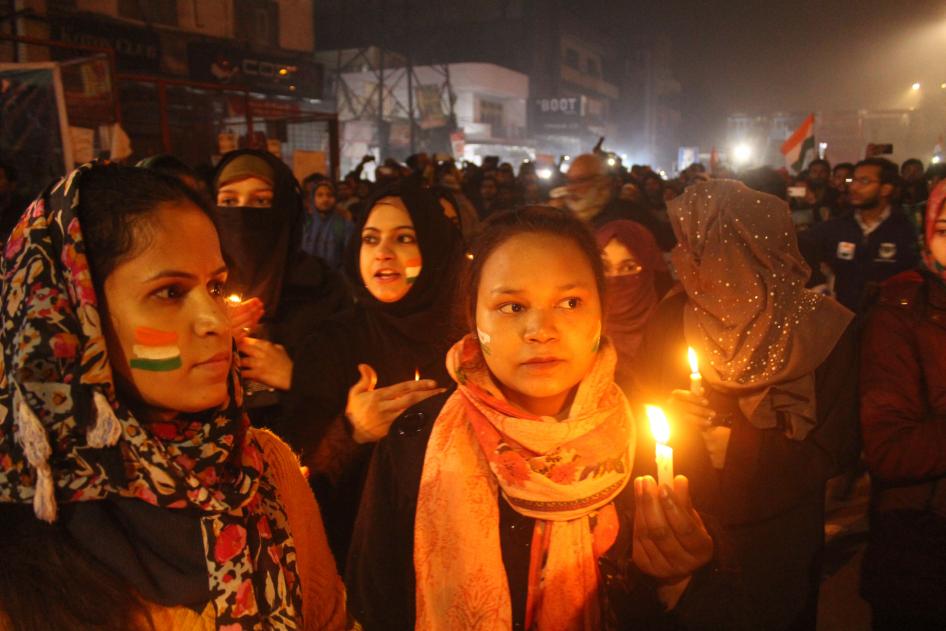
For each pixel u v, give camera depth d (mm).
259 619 975
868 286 2303
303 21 23391
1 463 860
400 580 1428
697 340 2072
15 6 14164
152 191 909
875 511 2076
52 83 5496
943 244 2008
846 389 2016
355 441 1904
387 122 32344
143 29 18297
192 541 954
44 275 854
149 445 892
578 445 1285
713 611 1343
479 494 1326
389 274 2348
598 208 4430
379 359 2355
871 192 5133
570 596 1283
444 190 3502
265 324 2906
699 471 1957
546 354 1233
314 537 1304
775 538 1985
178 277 913
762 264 1979
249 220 2857
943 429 1924
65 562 882
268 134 10102
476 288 1327
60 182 892
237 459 1032
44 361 837
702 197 2105
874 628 2123
